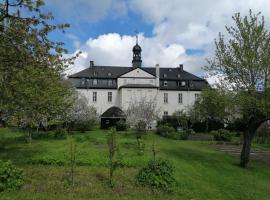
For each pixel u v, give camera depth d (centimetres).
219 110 2123
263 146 3672
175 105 7288
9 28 1244
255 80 1989
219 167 1952
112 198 1059
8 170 1105
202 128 5662
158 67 7181
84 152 1738
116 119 5697
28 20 1259
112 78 7306
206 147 3259
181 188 1273
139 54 7725
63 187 1141
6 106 1477
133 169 1439
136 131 4238
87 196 1069
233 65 2014
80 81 7200
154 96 6931
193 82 7475
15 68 1326
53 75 1470
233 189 1445
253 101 1944
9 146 2256
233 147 3338
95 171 1384
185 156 2216
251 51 1972
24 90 1434
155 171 1266
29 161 1541
